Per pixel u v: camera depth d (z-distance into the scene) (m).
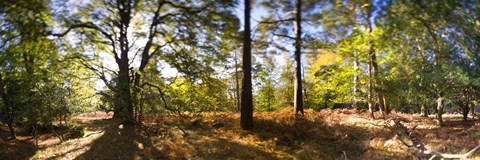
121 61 21.00
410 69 19.34
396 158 13.24
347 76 23.86
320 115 21.72
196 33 22.31
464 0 15.79
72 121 25.81
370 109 20.94
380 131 17.17
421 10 16.41
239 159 14.84
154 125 21.05
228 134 18.59
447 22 16.44
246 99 19.64
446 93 17.55
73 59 22.14
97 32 21.83
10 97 20.47
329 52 21.62
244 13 19.94
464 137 14.45
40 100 18.77
